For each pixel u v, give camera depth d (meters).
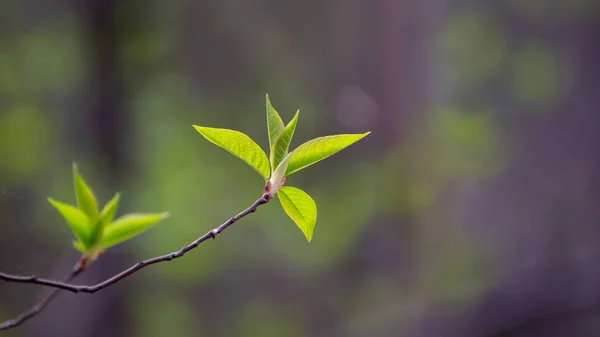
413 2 2.77
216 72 2.78
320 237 2.61
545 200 2.99
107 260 2.04
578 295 2.33
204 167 2.61
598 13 3.18
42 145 2.45
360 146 2.70
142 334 2.22
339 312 2.61
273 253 2.63
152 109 2.43
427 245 2.58
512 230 2.89
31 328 2.02
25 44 2.60
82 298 2.01
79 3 2.28
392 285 2.58
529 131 3.14
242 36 2.82
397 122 2.69
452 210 2.72
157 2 2.37
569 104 3.19
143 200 2.18
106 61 2.11
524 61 3.20
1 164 2.36
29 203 2.33
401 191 2.58
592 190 2.98
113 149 2.10
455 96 3.12
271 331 2.62
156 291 2.32
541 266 2.39
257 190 2.64
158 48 2.38
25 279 0.74
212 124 2.72
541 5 3.22
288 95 2.82
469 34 3.20
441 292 2.43
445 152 2.70
